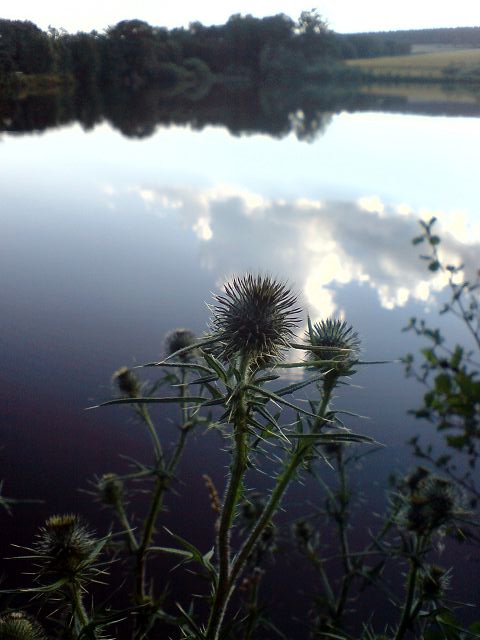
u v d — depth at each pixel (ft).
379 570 12.12
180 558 17.52
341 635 10.26
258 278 9.13
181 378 13.23
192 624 8.15
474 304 17.84
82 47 199.00
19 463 21.57
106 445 22.82
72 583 8.30
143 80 227.40
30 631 8.23
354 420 23.27
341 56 234.79
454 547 16.70
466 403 16.40
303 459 8.30
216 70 247.50
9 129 124.47
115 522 18.97
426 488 10.64
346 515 13.70
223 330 8.53
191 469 21.39
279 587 16.96
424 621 10.48
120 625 13.84
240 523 13.92
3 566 16.78
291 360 9.26
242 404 7.36
